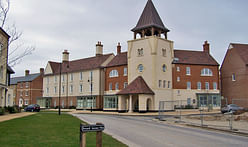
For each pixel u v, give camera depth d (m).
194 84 47.31
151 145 11.52
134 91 41.91
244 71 46.88
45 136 12.35
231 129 17.72
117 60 52.31
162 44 44.94
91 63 57.47
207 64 48.56
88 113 43.19
